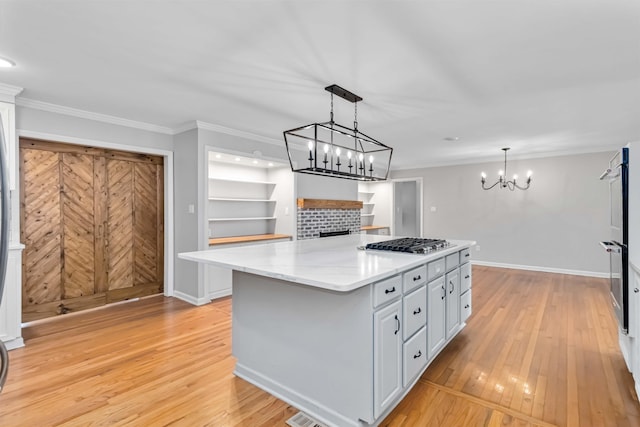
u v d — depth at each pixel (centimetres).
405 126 412
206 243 415
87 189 384
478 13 180
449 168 703
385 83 275
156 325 338
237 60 236
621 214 240
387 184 825
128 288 423
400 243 290
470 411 199
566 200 581
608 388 222
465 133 448
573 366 253
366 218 855
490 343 296
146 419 191
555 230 592
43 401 207
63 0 170
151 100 323
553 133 446
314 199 561
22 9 177
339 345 187
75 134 357
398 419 192
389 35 202
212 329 328
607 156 548
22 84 283
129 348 284
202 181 412
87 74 261
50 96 313
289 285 209
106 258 401
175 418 192
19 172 334
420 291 229
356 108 337
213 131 423
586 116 366
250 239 476
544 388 223
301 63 240
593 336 309
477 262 670
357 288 169
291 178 536
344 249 276
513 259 630
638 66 243
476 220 670
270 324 219
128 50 223
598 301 419
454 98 309
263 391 221
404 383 207
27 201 341
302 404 203
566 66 244
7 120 287
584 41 208
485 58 231
